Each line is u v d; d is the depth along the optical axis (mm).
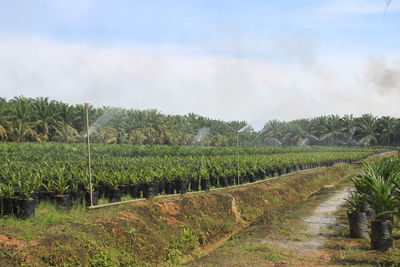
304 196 25938
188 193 18172
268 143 93750
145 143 65750
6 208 11508
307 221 16859
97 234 10406
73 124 58406
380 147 93312
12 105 55562
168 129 70250
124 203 14602
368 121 102062
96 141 58188
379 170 15523
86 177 15109
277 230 14945
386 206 11594
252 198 20422
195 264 10789
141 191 16719
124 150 37750
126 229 11297
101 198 15680
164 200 15273
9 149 31938
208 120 85562
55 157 27469
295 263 10258
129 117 66750
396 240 12422
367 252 11211
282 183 25984
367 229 13359
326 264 10109
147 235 11789
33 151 31531
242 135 83812
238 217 17734
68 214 12070
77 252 9305
